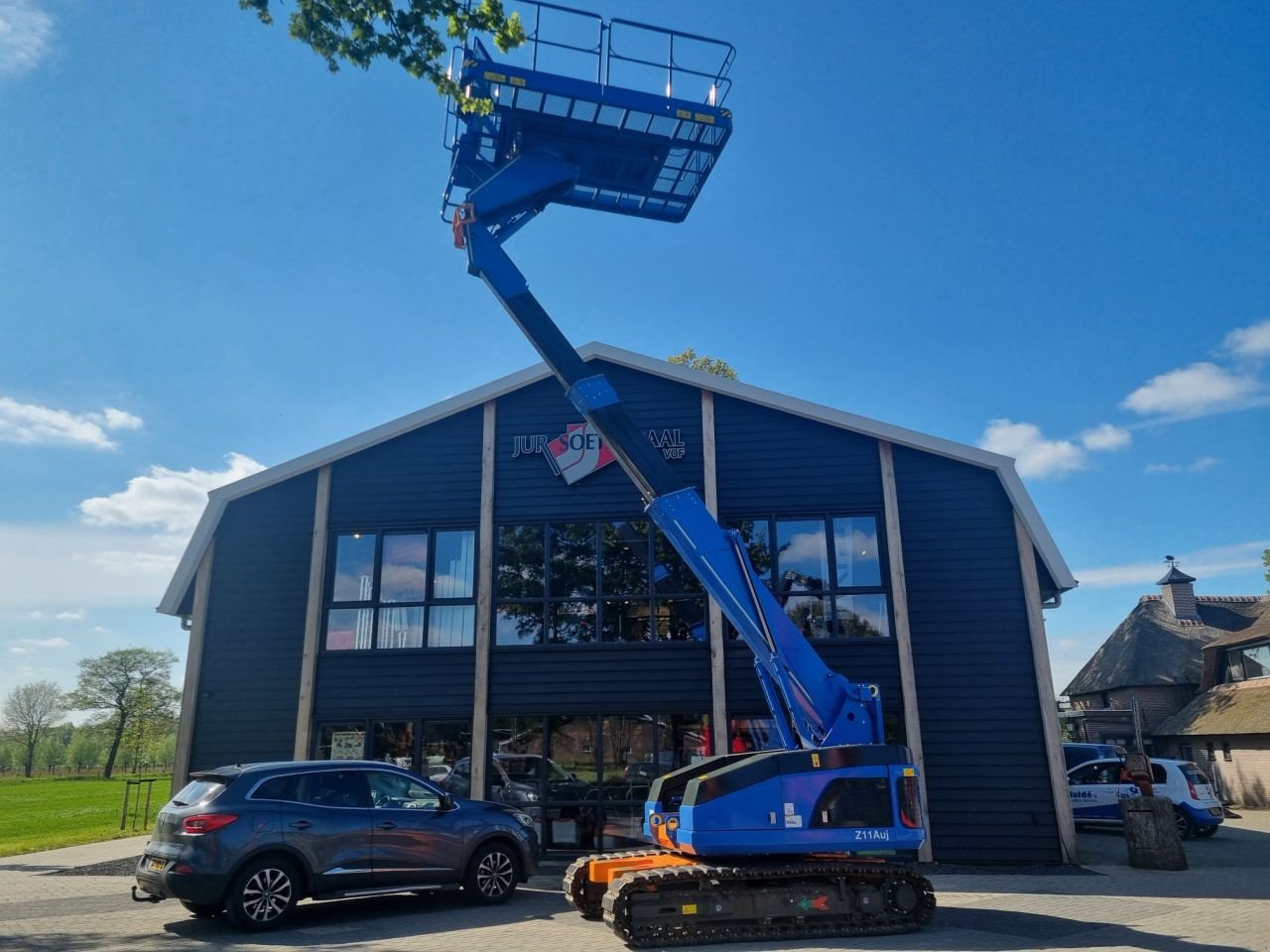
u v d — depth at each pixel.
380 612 14.95
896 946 8.04
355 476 15.55
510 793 14.02
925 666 13.99
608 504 15.02
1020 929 8.76
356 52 9.09
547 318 10.55
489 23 9.24
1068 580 14.08
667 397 15.41
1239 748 28.28
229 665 14.87
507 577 14.89
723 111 11.09
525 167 10.98
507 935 8.54
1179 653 34.78
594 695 14.27
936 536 14.50
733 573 9.71
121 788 55.62
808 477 14.91
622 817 13.78
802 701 9.32
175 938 8.41
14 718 81.81
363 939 8.34
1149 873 12.67
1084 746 21.67
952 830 13.34
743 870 8.41
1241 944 7.87
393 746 14.41
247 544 15.40
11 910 10.09
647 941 8.09
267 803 9.10
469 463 15.44
